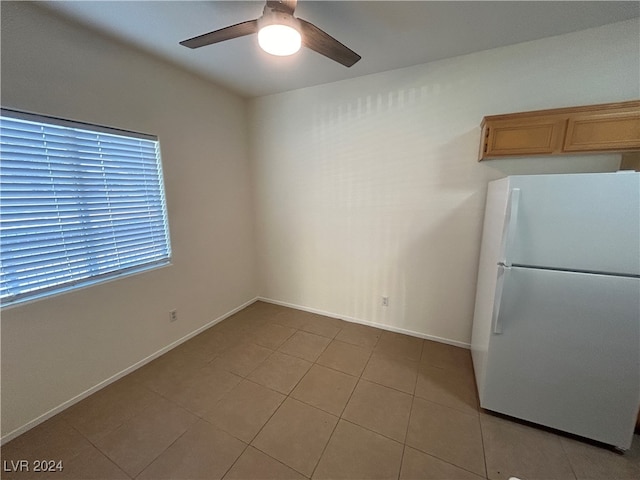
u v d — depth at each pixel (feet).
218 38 4.76
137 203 7.32
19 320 5.34
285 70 8.02
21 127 5.18
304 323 10.10
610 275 4.62
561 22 5.74
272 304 11.79
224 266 10.25
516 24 5.81
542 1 5.06
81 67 5.86
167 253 8.23
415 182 8.32
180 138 8.18
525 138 6.22
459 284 8.29
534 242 4.99
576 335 4.94
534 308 5.15
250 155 10.94
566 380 5.14
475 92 7.20
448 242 8.22
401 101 8.07
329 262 10.26
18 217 5.28
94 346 6.56
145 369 7.50
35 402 5.64
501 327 5.44
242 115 10.44
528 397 5.48
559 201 4.74
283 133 10.09
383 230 9.07
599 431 5.04
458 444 5.26
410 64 7.69
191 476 4.72
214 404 6.28
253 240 11.63
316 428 5.64
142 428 5.63
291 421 5.82
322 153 9.54
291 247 10.94
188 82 8.24
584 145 5.76
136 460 4.98
